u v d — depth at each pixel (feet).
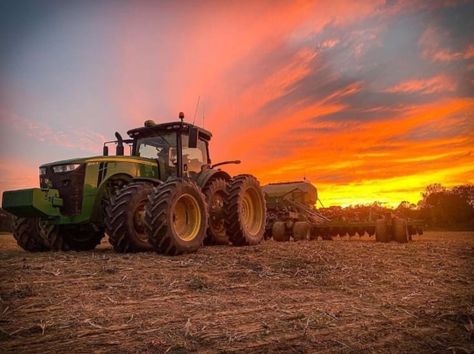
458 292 10.73
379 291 10.92
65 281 11.63
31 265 14.17
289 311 8.80
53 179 19.76
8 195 18.28
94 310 8.74
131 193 18.65
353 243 25.43
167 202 17.66
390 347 6.78
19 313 8.43
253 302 9.61
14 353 6.33
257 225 25.72
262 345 6.71
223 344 6.73
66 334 7.20
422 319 8.29
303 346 6.71
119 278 12.15
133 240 18.40
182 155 22.85
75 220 19.22
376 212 29.86
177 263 15.14
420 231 29.19
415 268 14.44
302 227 30.12
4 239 34.60
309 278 12.61
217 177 24.57
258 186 25.84
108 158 20.39
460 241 27.89
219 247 22.07
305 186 36.32
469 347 6.81
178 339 6.96
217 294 10.45
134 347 6.59
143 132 23.82
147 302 9.51
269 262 15.47
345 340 7.02
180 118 22.16
